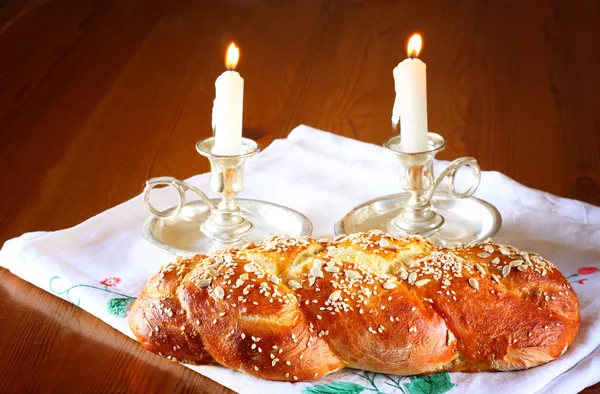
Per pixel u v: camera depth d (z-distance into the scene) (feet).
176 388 2.78
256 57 4.83
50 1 5.44
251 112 4.34
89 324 3.01
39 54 4.85
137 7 5.38
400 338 2.68
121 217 3.45
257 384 2.73
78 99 4.45
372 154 3.86
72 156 3.99
